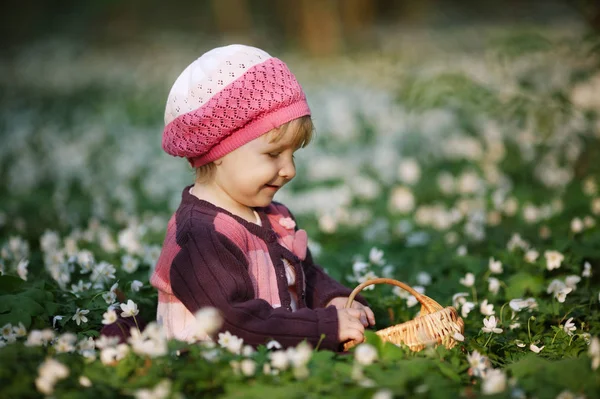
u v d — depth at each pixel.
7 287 4.52
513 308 4.70
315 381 3.52
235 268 3.99
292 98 4.12
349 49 30.48
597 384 3.59
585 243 6.01
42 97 21.75
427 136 12.84
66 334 3.92
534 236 6.90
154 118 17.66
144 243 6.99
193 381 3.60
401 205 8.86
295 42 33.16
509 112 10.16
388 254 6.99
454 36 32.62
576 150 9.40
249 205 4.25
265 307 3.94
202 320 3.49
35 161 12.61
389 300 5.09
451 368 3.76
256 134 4.07
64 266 5.23
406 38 33.25
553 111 9.16
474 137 12.09
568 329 4.47
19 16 42.38
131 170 11.78
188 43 36.16
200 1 45.03
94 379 3.62
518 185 9.74
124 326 4.17
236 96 4.05
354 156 12.18
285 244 4.49
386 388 3.44
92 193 10.32
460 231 7.43
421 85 10.63
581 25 27.61
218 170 4.23
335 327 3.90
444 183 9.66
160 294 4.29
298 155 12.79
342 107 16.38
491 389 3.50
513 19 38.78
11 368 3.58
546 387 3.56
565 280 5.21
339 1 35.62
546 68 12.05
